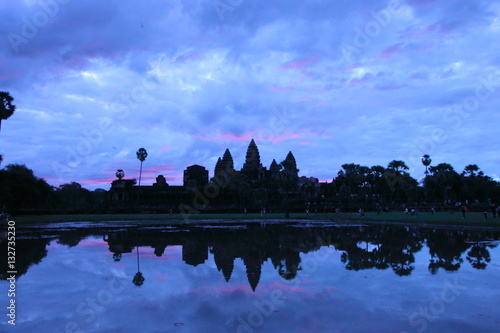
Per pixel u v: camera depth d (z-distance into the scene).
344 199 92.81
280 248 18.61
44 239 24.31
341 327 6.80
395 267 12.80
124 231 31.45
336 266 13.19
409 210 65.44
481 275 11.22
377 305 8.21
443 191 89.62
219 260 14.92
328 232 28.81
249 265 13.68
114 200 102.50
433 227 32.44
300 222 45.47
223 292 9.59
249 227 36.03
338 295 9.12
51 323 7.20
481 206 66.62
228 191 98.06
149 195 101.56
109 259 15.34
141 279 11.30
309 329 6.71
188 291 9.73
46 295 9.35
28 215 64.12
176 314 7.73
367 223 42.25
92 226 39.22
